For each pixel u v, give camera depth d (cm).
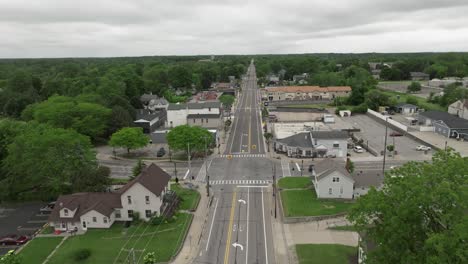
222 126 12888
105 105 12425
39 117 10638
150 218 5916
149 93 19238
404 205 3077
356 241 5184
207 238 5400
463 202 2781
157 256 4894
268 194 6981
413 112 14362
